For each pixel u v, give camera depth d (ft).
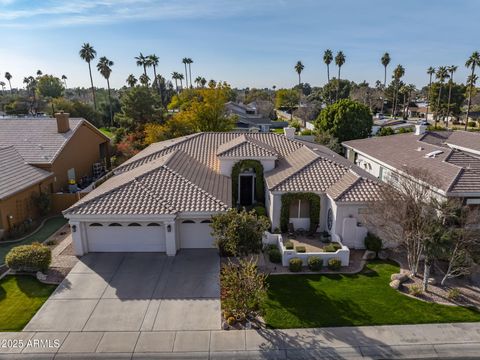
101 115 237.25
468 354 37.45
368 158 104.78
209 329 41.01
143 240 60.39
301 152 86.53
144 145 138.62
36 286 50.06
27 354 37.22
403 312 44.16
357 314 43.73
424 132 114.52
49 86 366.22
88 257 58.80
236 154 80.64
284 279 52.13
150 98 176.96
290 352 37.47
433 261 53.88
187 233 61.41
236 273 44.16
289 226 68.90
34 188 79.10
